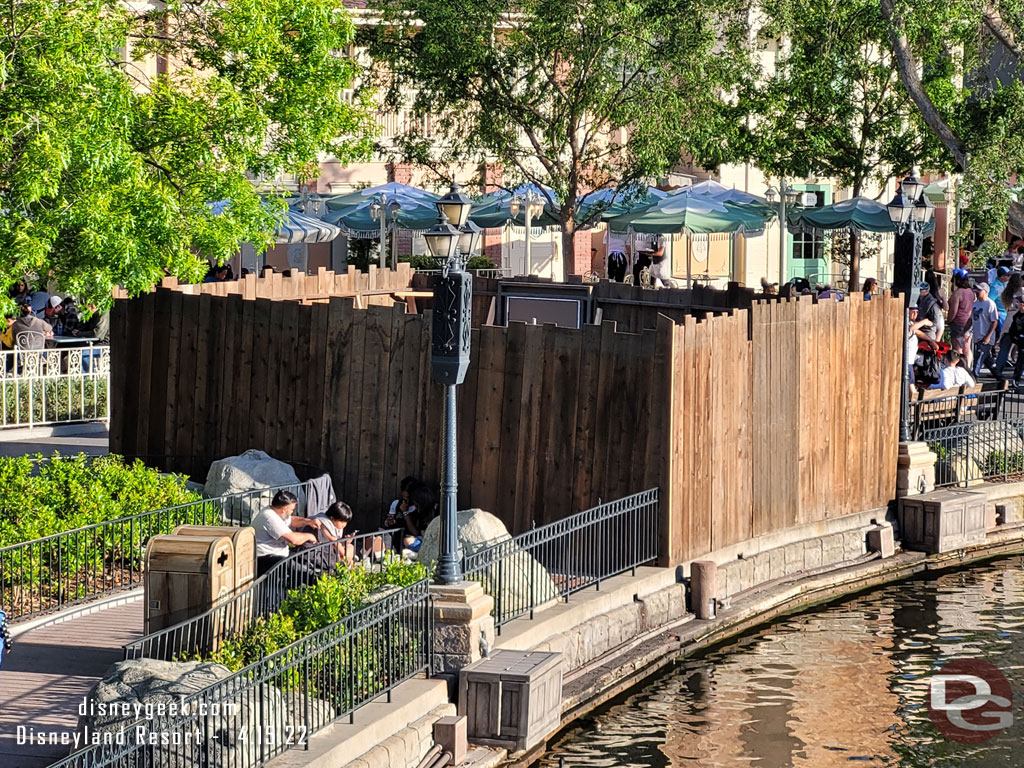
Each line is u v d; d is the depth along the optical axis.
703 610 22.44
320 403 25.34
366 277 34.12
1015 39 41.47
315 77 27.81
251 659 16.20
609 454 22.70
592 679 19.69
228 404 26.16
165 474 25.25
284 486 23.67
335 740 14.94
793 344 25.16
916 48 47.69
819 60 48.88
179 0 26.56
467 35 45.22
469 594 17.56
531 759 17.53
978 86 48.69
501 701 17.11
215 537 17.23
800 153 49.34
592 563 21.78
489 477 23.61
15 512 20.89
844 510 26.70
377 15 47.19
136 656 16.75
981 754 17.92
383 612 16.78
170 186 24.55
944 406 30.19
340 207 47.69
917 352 31.23
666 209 45.22
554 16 44.66
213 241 24.45
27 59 20.16
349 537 20.31
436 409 24.42
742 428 24.02
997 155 39.69
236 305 26.08
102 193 21.06
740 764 17.59
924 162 49.66
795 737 18.48
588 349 22.83
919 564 26.98
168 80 25.64
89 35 20.97
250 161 26.78
